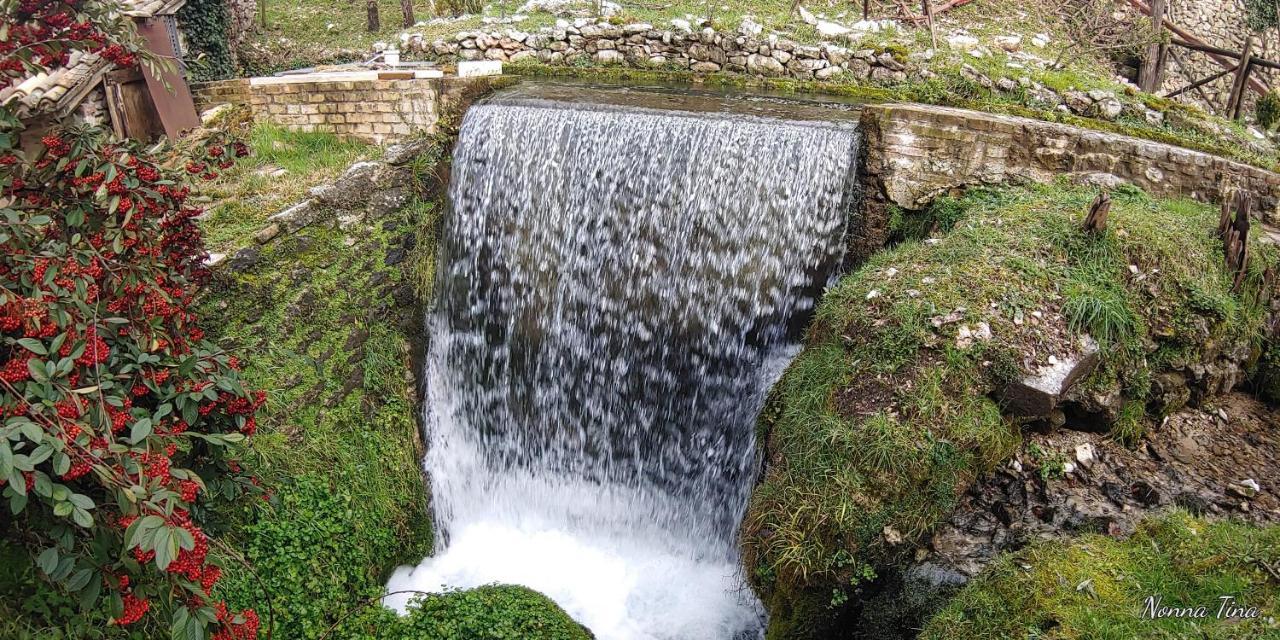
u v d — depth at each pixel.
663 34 9.93
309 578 5.87
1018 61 9.41
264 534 5.76
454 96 8.81
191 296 4.93
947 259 6.18
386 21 13.39
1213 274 6.17
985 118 7.30
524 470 8.09
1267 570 4.22
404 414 7.34
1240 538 4.54
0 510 3.78
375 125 9.03
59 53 4.36
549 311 7.88
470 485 8.15
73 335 3.58
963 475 5.21
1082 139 7.34
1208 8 12.94
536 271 7.88
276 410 6.30
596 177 7.48
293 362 6.60
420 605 6.23
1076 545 4.68
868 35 9.83
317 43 12.68
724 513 6.94
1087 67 10.07
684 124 7.10
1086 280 5.94
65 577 3.48
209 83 9.32
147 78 8.26
